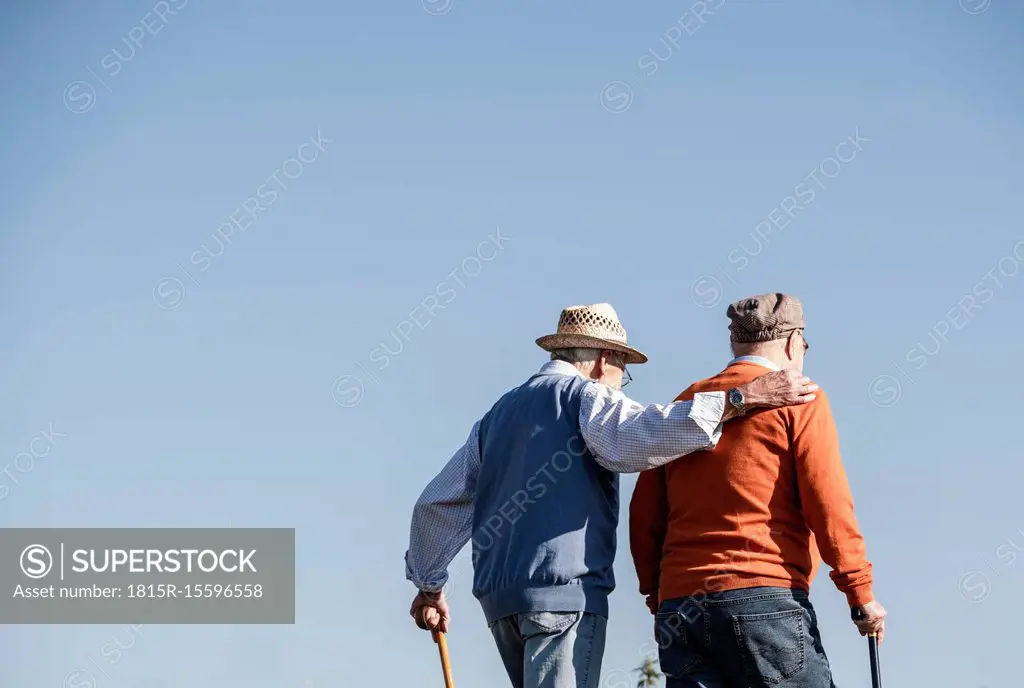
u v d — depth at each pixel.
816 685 7.51
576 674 7.75
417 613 9.14
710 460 7.74
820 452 7.47
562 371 8.52
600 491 8.07
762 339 8.10
